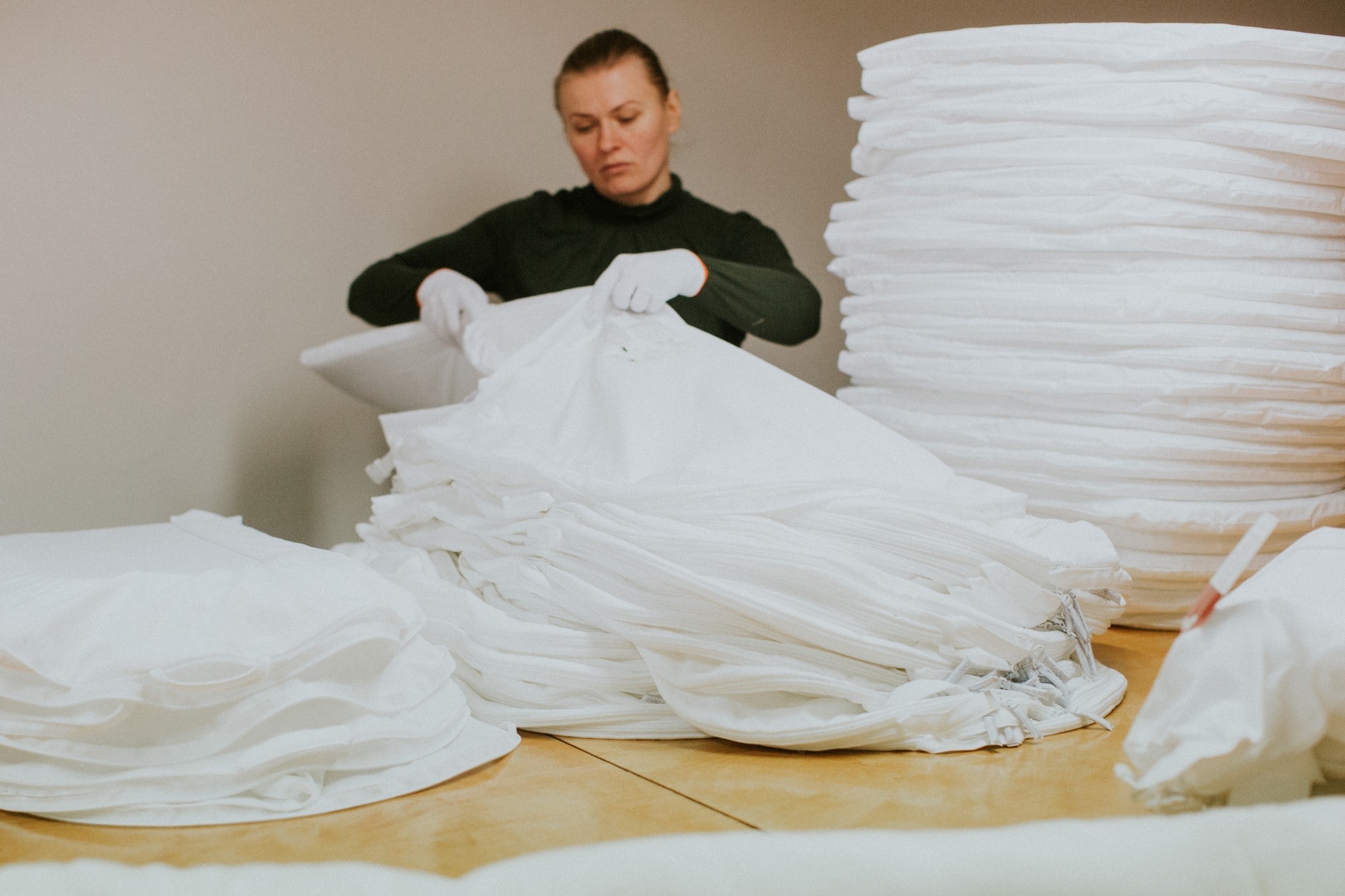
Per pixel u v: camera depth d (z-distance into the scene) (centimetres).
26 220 191
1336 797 52
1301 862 48
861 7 270
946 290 158
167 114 202
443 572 131
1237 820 50
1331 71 142
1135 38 142
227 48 207
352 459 228
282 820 90
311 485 223
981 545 112
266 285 215
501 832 87
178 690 89
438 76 228
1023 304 151
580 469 121
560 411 135
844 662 108
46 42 191
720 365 134
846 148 272
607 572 112
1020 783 97
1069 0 283
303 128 215
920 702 104
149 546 124
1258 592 67
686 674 108
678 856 48
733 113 257
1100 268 148
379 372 185
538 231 205
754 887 46
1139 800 68
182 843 85
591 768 103
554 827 88
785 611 105
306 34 214
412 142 227
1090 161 145
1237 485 154
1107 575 119
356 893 47
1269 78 140
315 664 94
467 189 233
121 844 85
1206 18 286
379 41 221
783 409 129
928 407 165
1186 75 141
